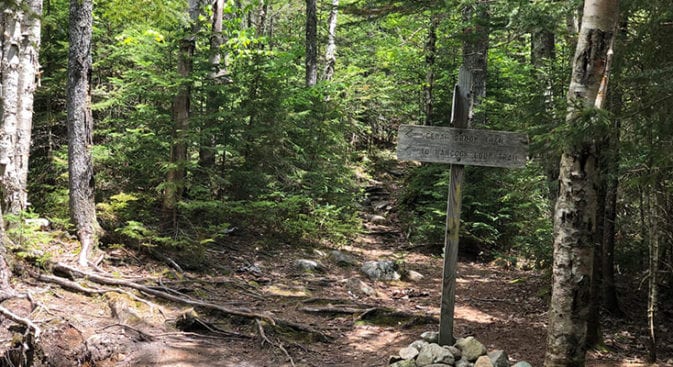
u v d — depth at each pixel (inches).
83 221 325.7
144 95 369.7
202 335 254.2
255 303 306.7
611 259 308.3
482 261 504.1
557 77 293.4
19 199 312.3
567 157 189.5
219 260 375.2
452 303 223.9
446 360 210.5
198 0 460.4
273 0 938.7
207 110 411.5
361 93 777.6
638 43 225.6
